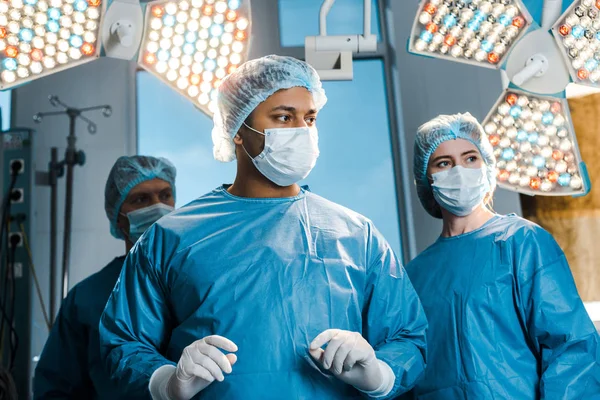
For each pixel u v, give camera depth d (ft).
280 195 4.50
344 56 6.40
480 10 6.20
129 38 6.03
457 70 10.96
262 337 3.89
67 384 6.33
